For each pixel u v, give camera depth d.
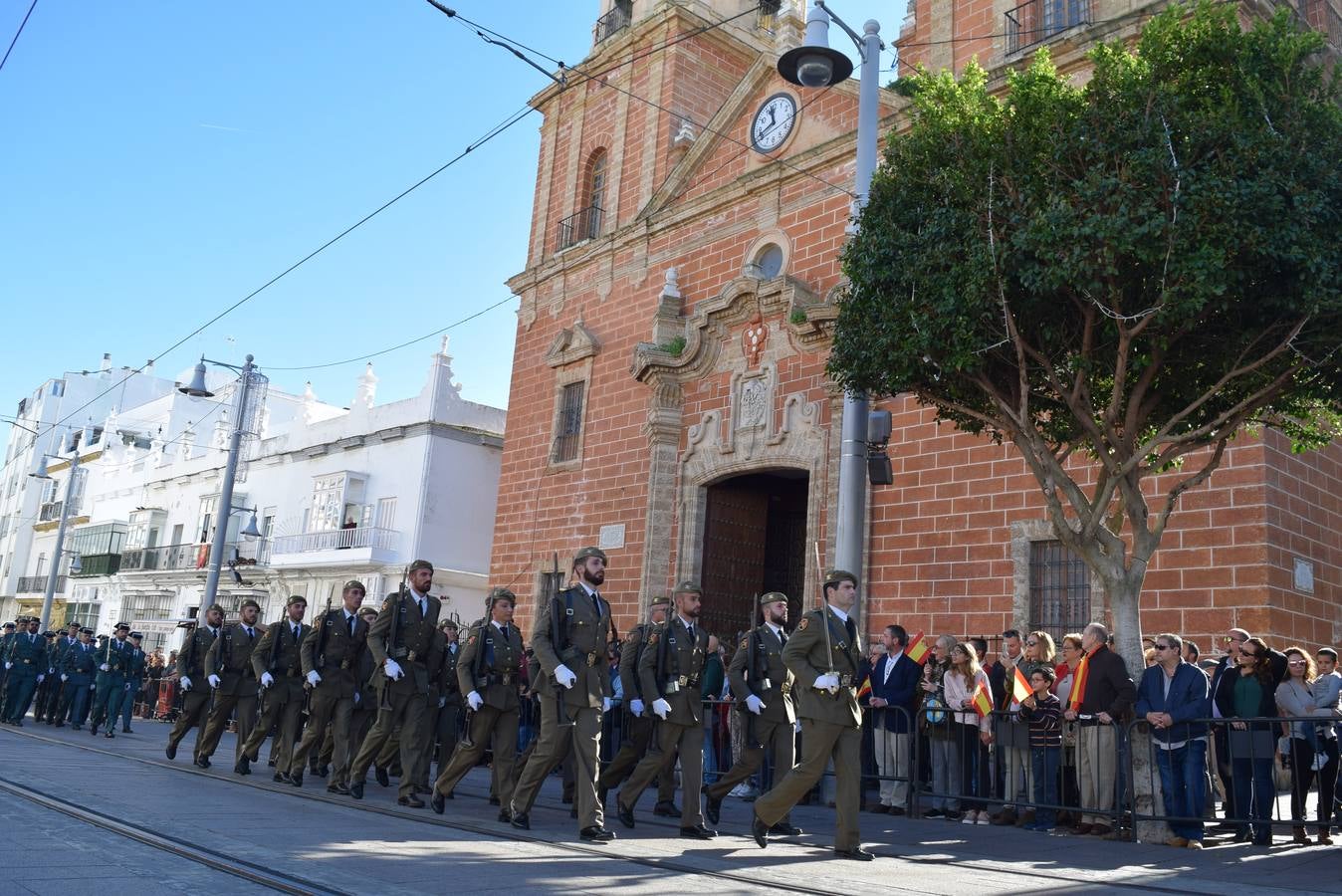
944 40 19.05
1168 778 9.57
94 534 53.88
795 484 21.89
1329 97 10.02
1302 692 10.27
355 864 6.96
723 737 13.58
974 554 16.19
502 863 7.32
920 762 12.55
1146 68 10.18
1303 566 14.02
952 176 10.62
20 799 9.33
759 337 20.23
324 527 35.88
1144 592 14.31
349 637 12.17
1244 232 9.17
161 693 27.06
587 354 24.42
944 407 12.25
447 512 32.97
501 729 10.24
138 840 7.45
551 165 28.30
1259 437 13.62
